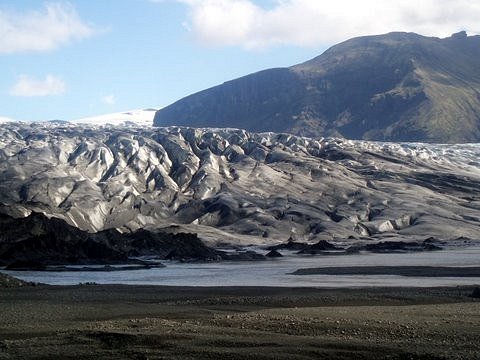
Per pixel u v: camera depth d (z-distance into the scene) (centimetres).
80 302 6300
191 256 16988
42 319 5094
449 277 9619
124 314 5359
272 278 9819
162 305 6006
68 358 3625
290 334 4259
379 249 19525
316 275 10319
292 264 13912
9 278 8219
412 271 10750
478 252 17862
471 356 3550
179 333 4197
